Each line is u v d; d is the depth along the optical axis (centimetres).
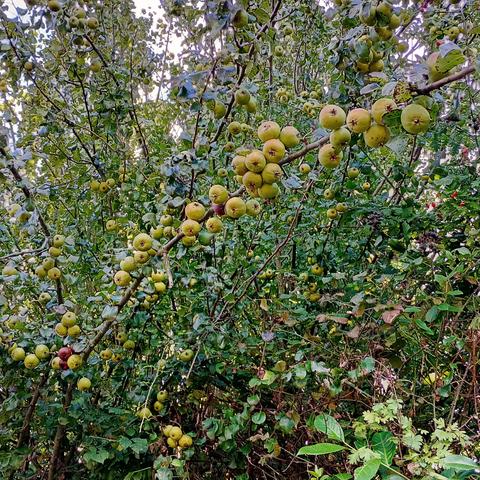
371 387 231
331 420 157
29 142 322
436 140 271
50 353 238
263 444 241
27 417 246
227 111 217
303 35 360
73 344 227
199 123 251
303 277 278
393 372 214
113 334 284
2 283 257
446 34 242
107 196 325
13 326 240
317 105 305
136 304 257
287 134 166
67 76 330
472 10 231
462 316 247
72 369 225
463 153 324
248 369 247
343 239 303
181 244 226
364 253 280
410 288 254
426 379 231
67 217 347
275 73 367
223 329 248
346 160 262
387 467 143
